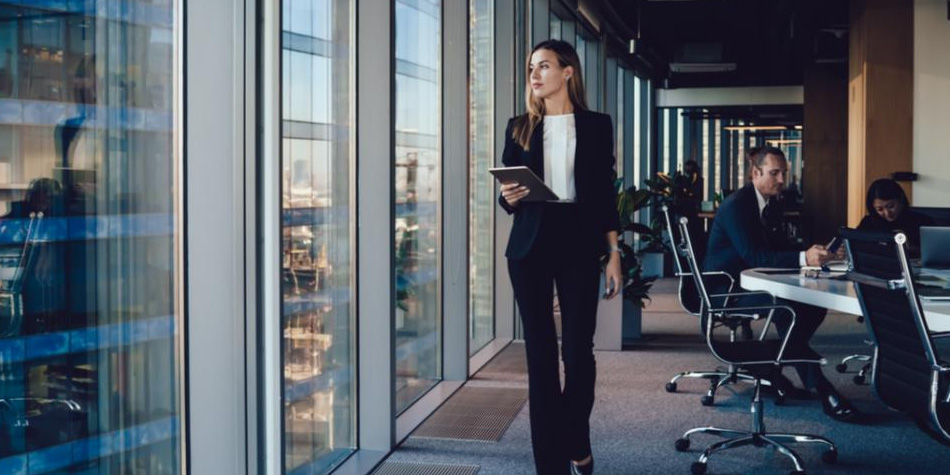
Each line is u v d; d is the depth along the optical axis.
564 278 3.04
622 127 12.12
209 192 2.60
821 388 4.53
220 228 2.66
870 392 5.11
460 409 4.62
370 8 3.83
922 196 9.05
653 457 3.81
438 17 5.11
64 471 2.11
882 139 9.13
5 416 1.96
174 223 2.48
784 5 10.91
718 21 13.39
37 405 2.03
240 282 2.71
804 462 3.74
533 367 3.01
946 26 8.96
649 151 14.11
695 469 3.54
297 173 3.38
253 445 2.75
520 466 3.67
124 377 2.30
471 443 4.01
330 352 3.69
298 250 3.39
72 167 2.12
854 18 9.91
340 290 3.77
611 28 10.30
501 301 6.62
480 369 5.62
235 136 2.69
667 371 5.70
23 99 1.98
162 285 2.44
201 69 2.54
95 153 2.19
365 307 3.86
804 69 13.79
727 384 5.31
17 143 1.97
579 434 3.06
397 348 4.50
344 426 3.83
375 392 3.86
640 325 6.97
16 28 1.96
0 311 1.94
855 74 9.87
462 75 5.11
